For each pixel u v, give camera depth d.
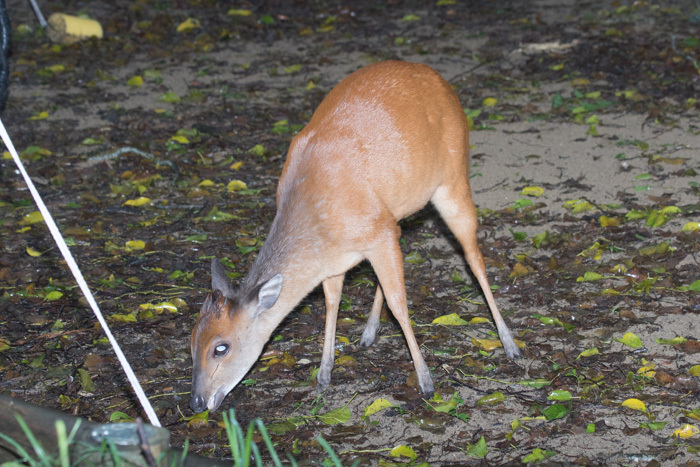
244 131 15.66
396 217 8.75
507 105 16.19
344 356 9.16
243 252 11.42
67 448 5.20
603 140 14.35
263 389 8.74
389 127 8.35
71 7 23.92
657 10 21.19
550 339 9.20
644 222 11.52
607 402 7.99
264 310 7.84
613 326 9.26
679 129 14.56
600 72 17.28
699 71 16.80
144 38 21.45
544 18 21.41
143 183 13.59
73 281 10.88
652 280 9.99
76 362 9.23
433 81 8.98
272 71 18.62
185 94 17.69
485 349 9.12
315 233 8.14
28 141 15.45
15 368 9.15
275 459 5.40
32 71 19.30
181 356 9.32
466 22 21.59
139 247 11.68
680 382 8.18
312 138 8.40
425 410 8.12
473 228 9.23
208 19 22.86
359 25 21.89
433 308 10.05
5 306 10.33
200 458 5.78
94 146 15.20
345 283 10.79
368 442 7.69
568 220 11.76
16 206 12.96
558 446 7.41
